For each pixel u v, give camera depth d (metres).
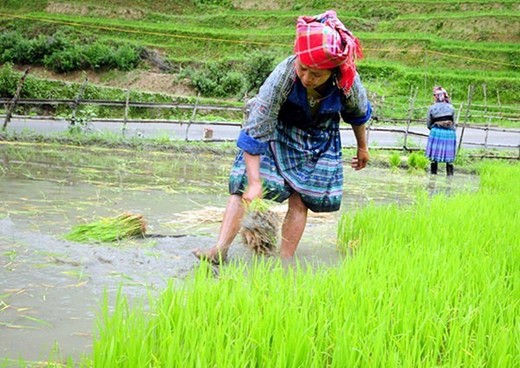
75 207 6.04
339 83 4.02
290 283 3.04
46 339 2.79
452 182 11.55
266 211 4.34
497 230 5.01
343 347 2.31
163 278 3.84
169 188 7.80
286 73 4.07
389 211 5.33
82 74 36.19
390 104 33.72
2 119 17.20
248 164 4.15
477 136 24.17
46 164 9.42
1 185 7.09
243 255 4.53
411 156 13.22
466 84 39.75
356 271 3.30
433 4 49.59
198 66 39.91
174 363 2.16
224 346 2.43
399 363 2.29
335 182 4.55
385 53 44.59
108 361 2.10
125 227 4.76
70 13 47.44
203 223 5.75
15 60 37.12
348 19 48.28
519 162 15.17
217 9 51.59
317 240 5.36
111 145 12.90
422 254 3.84
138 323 2.40
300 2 51.28
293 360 2.25
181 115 25.92
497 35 45.50
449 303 3.06
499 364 2.36
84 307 3.22
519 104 38.59
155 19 48.75
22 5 47.53
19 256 4.03
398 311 2.77
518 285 3.41
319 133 4.43
